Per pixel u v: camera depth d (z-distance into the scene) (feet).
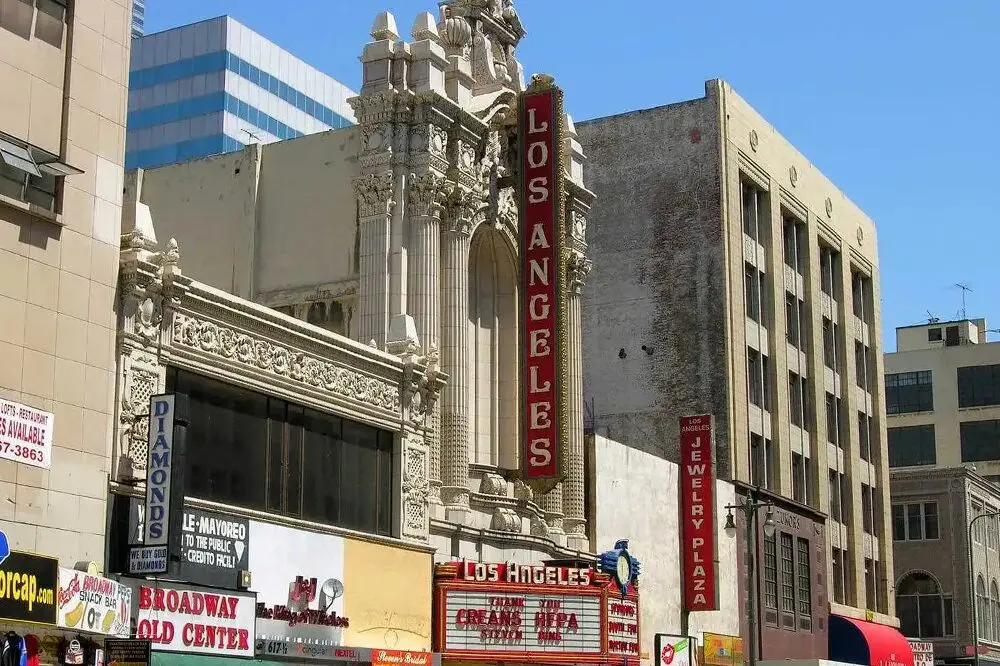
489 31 147.54
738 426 190.19
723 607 171.73
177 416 86.33
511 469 138.51
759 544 185.37
